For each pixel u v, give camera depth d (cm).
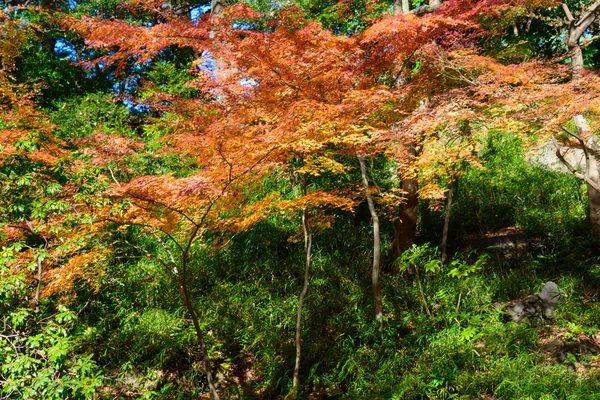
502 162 1051
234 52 563
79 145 642
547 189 952
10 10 735
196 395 624
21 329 448
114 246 802
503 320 663
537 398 500
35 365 379
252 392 626
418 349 615
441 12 625
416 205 819
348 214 916
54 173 478
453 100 595
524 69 603
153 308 744
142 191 454
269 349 658
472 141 677
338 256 836
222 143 476
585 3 984
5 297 386
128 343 678
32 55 1370
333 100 586
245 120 568
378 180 968
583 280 726
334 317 707
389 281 770
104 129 996
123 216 532
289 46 557
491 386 533
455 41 648
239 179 554
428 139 640
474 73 662
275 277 800
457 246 864
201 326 702
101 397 595
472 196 962
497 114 584
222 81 594
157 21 953
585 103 519
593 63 1162
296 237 830
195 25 552
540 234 859
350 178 921
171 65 1249
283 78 564
